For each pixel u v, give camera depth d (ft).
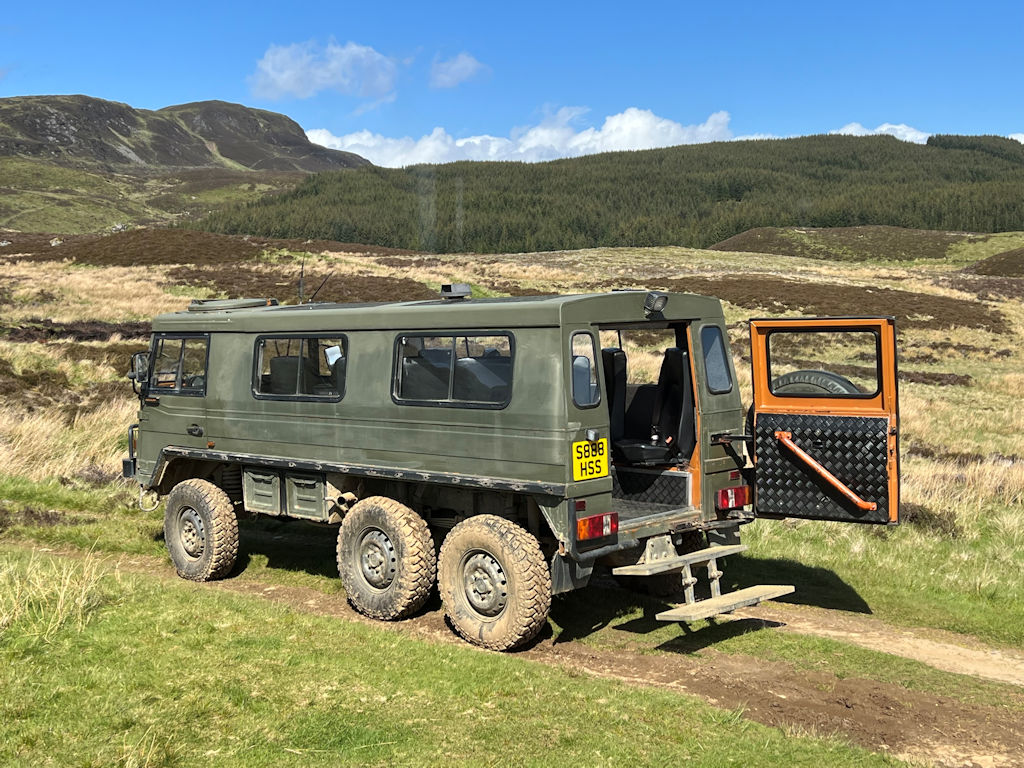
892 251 435.53
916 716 17.11
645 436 23.97
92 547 30.07
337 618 22.50
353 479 24.57
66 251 185.26
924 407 72.54
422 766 14.12
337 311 23.93
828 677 19.21
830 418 21.76
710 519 22.81
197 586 25.76
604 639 21.80
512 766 14.10
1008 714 17.28
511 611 20.01
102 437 47.34
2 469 39.73
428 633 21.80
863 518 21.40
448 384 21.54
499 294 153.89
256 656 18.81
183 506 27.07
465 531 20.89
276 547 30.81
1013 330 131.85
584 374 19.99
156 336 29.12
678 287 159.02
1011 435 63.41
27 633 19.34
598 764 14.23
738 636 22.03
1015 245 417.28
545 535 22.56
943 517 33.06
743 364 91.81
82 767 13.74
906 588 26.58
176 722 15.43
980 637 22.61
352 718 15.85
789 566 28.86
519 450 20.15
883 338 20.98
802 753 14.96
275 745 14.76
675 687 18.51
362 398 23.27
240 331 26.43
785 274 198.59
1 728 14.92
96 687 16.81
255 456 25.86
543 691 17.39
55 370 65.82
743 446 23.77
